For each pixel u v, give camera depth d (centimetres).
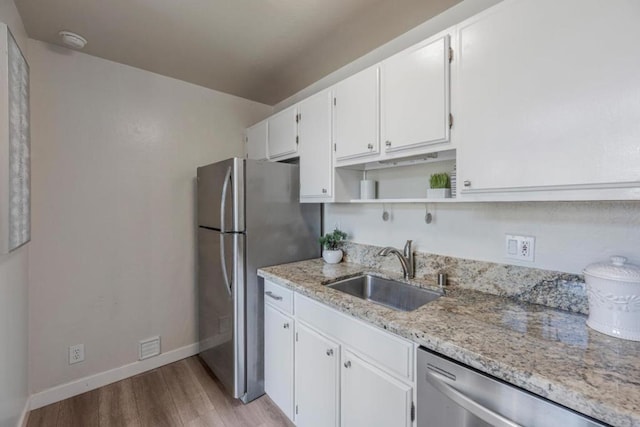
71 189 199
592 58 88
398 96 143
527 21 100
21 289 163
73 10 157
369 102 158
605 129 86
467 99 117
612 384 70
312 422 153
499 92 108
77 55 200
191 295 253
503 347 89
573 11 91
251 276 194
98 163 209
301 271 188
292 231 215
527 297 129
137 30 176
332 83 233
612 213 108
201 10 158
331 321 140
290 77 240
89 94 205
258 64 219
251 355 195
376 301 182
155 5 154
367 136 160
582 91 90
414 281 164
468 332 99
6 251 119
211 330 220
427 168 171
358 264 208
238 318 189
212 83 252
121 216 219
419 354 102
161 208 238
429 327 104
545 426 73
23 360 169
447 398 94
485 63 112
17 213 137
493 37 109
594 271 99
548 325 105
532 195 102
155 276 235
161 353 238
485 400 84
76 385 201
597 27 87
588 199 91
